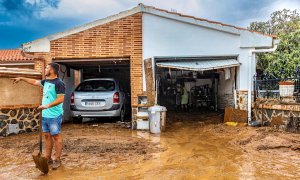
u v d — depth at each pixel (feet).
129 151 23.17
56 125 18.47
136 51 35.37
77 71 55.01
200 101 62.03
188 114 51.21
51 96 18.30
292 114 29.76
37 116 33.86
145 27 35.35
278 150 23.27
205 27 35.01
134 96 35.32
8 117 30.86
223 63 34.24
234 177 16.71
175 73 64.08
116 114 38.68
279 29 67.41
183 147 24.82
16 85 31.58
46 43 36.19
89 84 40.32
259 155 21.89
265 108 33.06
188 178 16.58
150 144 26.03
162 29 35.27
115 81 41.32
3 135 30.30
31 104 32.99
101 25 35.73
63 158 20.90
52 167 18.57
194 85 64.18
